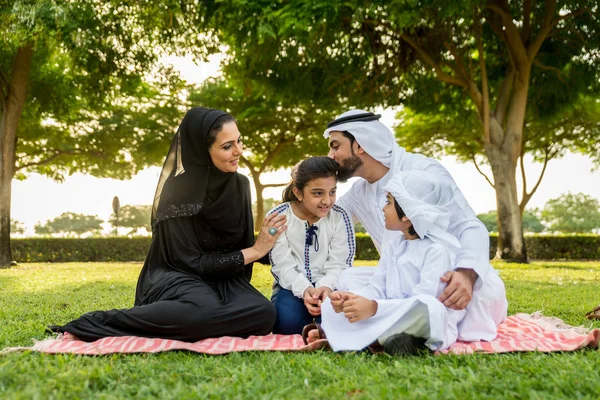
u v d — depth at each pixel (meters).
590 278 10.16
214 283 3.78
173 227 3.79
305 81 15.04
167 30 14.58
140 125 21.12
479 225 3.43
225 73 16.12
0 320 4.62
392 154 3.96
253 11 11.83
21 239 20.39
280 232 3.83
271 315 3.63
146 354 3.05
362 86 15.29
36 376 2.47
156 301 3.54
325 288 3.72
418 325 3.04
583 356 2.87
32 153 21.14
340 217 4.00
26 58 14.52
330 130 4.02
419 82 15.80
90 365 2.75
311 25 11.28
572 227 35.09
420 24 13.16
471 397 2.17
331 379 2.51
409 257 3.29
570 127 21.83
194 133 3.77
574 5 13.43
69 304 5.89
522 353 3.07
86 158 22.38
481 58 14.08
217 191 3.86
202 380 2.53
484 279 3.33
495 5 13.53
